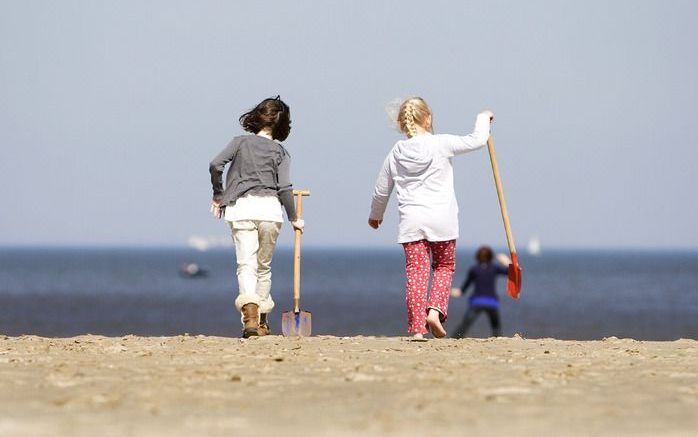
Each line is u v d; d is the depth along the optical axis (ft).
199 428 39.40
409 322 86.84
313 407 45.70
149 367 61.77
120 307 551.18
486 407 45.44
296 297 97.91
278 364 63.82
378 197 89.56
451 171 86.74
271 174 94.48
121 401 46.85
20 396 48.26
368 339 87.30
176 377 56.13
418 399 48.19
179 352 72.49
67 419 41.14
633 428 39.81
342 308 562.25
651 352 76.07
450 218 85.81
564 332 381.60
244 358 68.13
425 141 85.97
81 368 60.70
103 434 37.55
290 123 97.25
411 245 86.22
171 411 44.09
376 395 49.62
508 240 92.99
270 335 92.02
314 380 55.42
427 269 86.69
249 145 93.71
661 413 43.98
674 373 59.72
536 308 587.27
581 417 42.57
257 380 55.16
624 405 46.37
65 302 604.49
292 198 96.07
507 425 40.40
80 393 49.37
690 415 43.42
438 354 72.38
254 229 93.86
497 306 177.78
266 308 96.63
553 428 39.70
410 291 86.28
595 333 375.25
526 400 47.83
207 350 74.43
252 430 39.06
